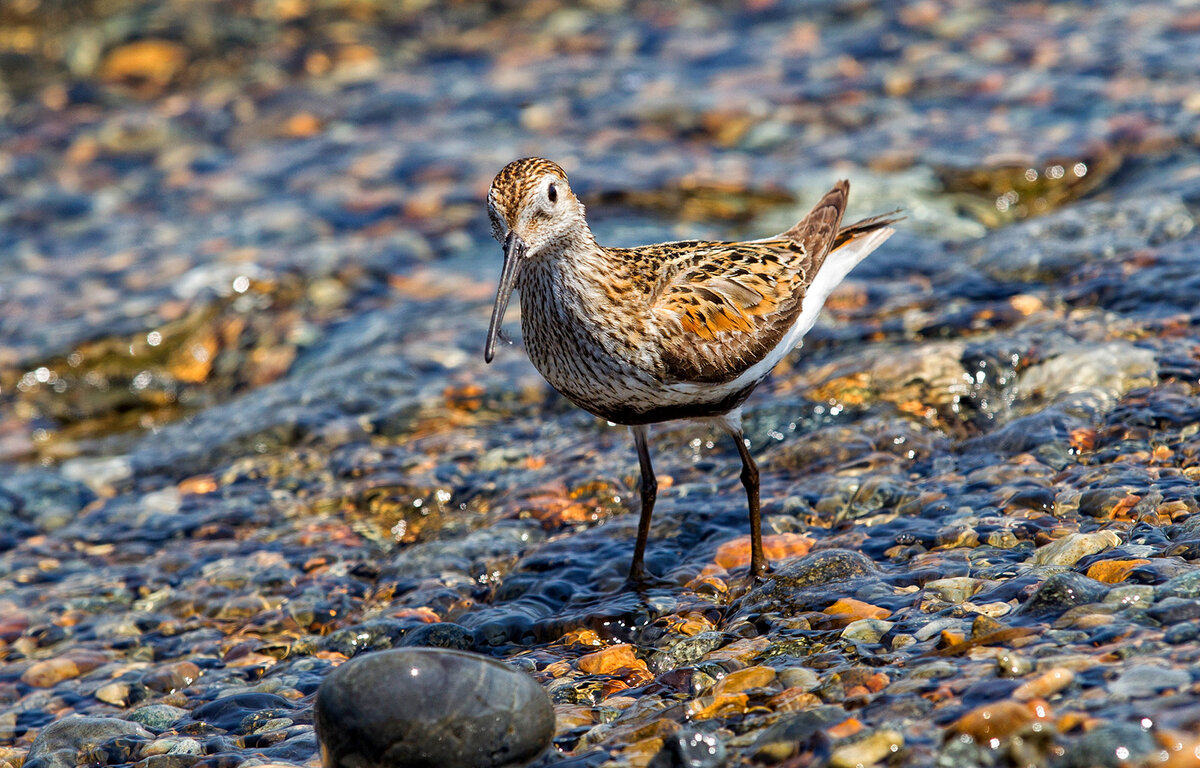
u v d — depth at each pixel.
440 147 20.73
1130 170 17.06
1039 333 12.79
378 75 23.66
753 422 12.57
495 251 17.91
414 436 13.78
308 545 11.94
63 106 22.88
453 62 24.03
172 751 8.48
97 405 16.22
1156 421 10.80
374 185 19.83
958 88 20.61
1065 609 7.92
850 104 20.62
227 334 16.84
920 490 10.62
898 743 6.67
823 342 14.02
